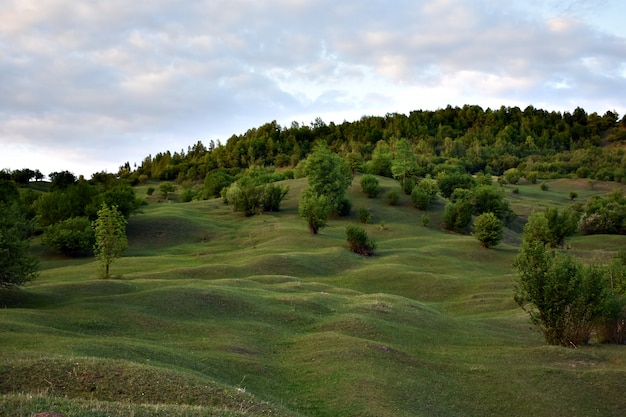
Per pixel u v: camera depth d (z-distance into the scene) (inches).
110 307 1198.3
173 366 810.2
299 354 1022.4
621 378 903.1
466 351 1112.8
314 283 1824.6
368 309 1392.7
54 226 2920.8
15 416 427.5
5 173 5994.1
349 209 3978.8
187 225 3560.5
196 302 1306.6
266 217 3870.6
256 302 1389.0
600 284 1130.0
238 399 661.9
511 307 1662.2
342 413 724.7
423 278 2114.9
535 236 2773.1
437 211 4160.9
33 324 987.9
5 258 1278.3
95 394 627.8
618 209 4148.6
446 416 773.3
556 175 7539.4
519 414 810.2
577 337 1135.6
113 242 1852.9
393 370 922.7
